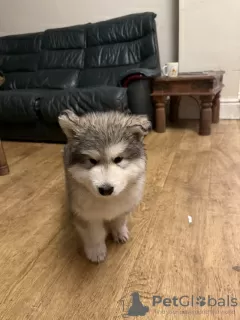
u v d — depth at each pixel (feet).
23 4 15.03
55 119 10.39
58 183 7.47
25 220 5.85
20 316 3.67
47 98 10.37
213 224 5.38
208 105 10.47
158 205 6.15
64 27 14.49
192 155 8.88
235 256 4.51
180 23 12.25
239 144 9.59
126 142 3.83
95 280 4.21
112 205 4.13
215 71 12.06
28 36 14.51
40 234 5.37
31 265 4.57
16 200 6.70
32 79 13.84
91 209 4.07
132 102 10.35
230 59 12.27
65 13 14.60
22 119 10.91
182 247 4.80
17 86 14.03
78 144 3.84
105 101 9.51
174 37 13.23
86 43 13.51
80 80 13.17
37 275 4.35
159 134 11.30
